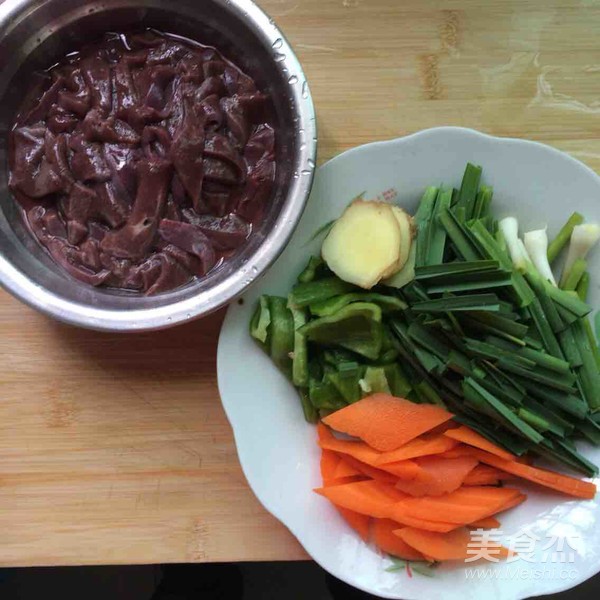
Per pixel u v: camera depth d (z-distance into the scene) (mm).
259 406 404
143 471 419
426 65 420
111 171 394
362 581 390
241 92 405
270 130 405
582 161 420
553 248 409
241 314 400
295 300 396
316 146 375
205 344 422
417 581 390
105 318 371
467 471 386
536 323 381
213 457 419
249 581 470
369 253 388
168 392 420
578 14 419
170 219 398
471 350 375
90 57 407
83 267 399
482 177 405
